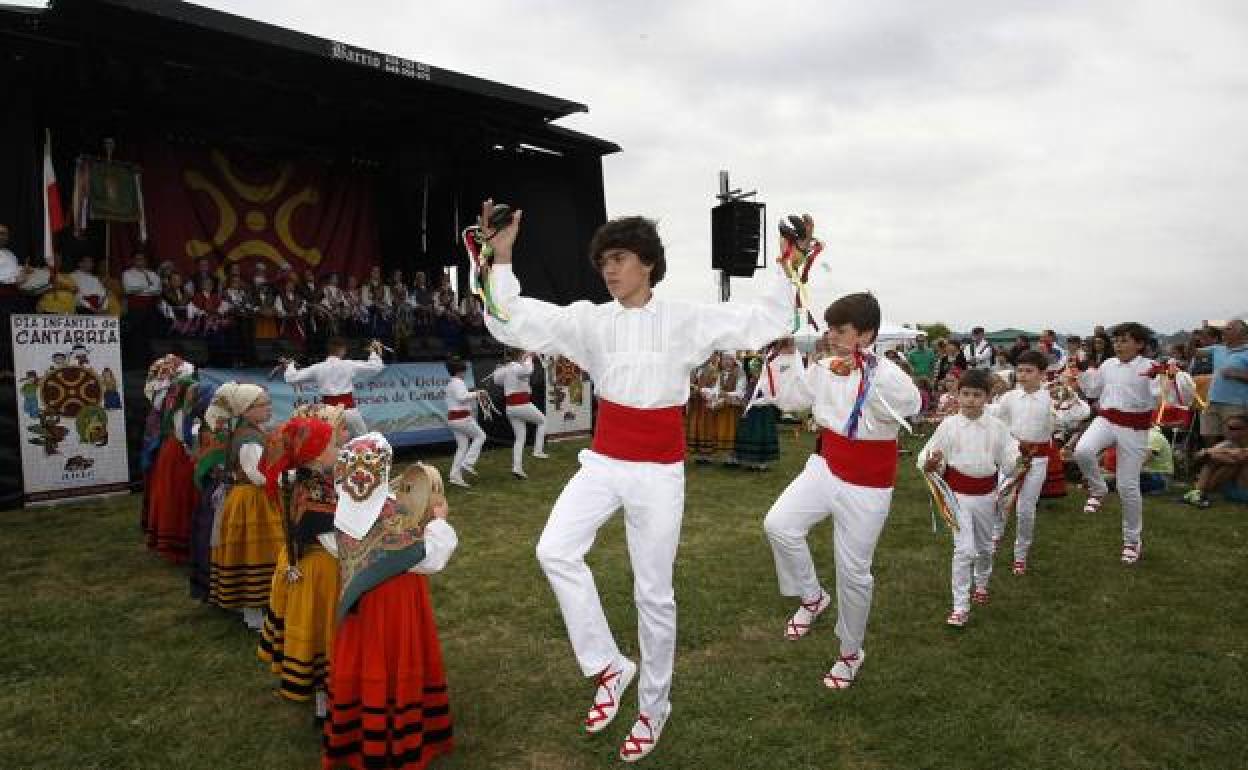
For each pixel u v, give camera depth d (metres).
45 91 8.80
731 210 6.23
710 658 3.79
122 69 8.38
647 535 2.73
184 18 7.56
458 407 8.02
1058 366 11.55
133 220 9.48
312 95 10.05
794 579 3.82
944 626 4.20
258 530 4.01
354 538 2.62
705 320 2.77
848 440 3.37
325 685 2.99
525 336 2.85
